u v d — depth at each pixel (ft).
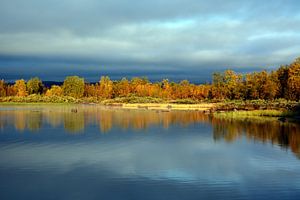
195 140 124.36
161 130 153.17
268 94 306.35
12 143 118.01
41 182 72.13
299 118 200.23
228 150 104.83
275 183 70.74
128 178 74.90
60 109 313.94
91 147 110.52
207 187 68.49
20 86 515.09
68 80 515.09
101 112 269.03
